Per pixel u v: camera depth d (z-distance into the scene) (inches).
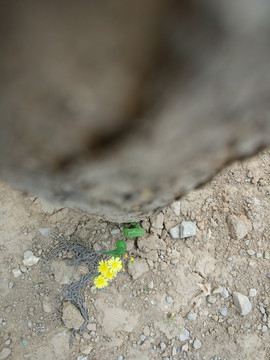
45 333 21.8
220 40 5.7
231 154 10.4
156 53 6.1
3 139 8.4
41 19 5.9
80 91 6.7
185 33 5.7
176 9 5.6
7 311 22.0
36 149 8.5
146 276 22.8
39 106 7.1
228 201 24.7
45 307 22.1
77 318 21.7
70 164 8.9
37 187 11.7
